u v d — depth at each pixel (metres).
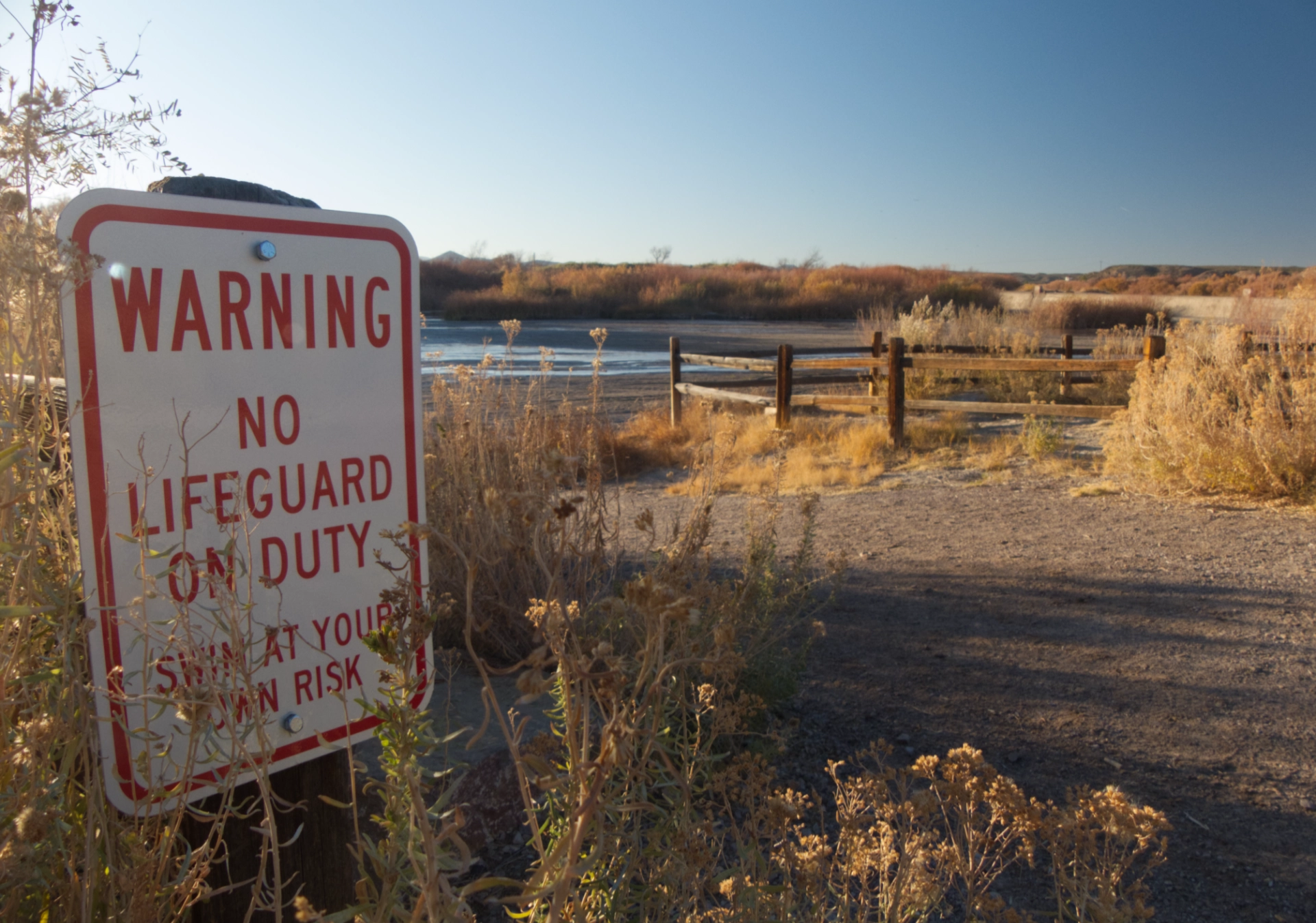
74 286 1.40
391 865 1.26
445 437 4.27
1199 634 4.56
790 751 3.51
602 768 1.03
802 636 4.71
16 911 1.31
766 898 1.84
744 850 1.82
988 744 3.58
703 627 2.88
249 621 1.45
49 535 1.67
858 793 2.12
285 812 1.68
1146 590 5.23
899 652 4.51
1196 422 7.44
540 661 1.01
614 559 3.73
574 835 1.01
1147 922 2.50
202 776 1.54
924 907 1.89
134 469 1.55
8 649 1.42
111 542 1.51
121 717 1.48
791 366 12.18
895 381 10.67
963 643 4.60
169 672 1.57
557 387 18.95
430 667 1.86
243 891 1.80
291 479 1.78
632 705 1.11
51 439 1.71
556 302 58.78
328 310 1.82
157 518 1.58
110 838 1.40
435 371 4.97
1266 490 7.18
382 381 1.92
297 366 1.78
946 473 9.35
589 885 1.46
